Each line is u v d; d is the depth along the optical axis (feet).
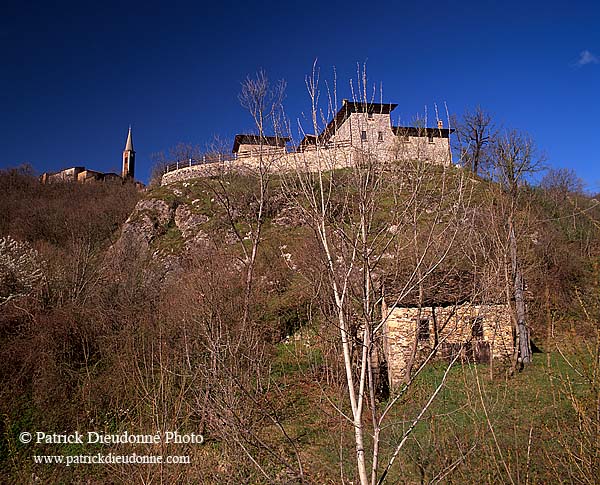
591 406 16.79
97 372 52.49
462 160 22.26
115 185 206.80
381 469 24.90
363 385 16.01
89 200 174.29
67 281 76.28
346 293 17.79
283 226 97.50
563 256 82.33
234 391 24.76
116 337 56.80
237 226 104.12
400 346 57.00
